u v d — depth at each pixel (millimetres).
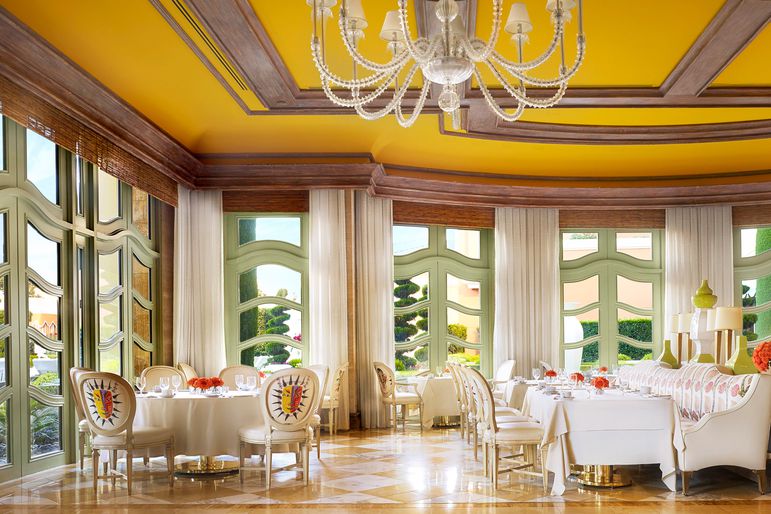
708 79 8023
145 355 9672
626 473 7434
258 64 7445
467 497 6375
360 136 10109
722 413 6496
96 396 6512
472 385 8000
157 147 9062
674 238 12234
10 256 6828
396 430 10328
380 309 10922
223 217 10758
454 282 12109
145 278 9789
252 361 10781
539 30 6922
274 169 10359
